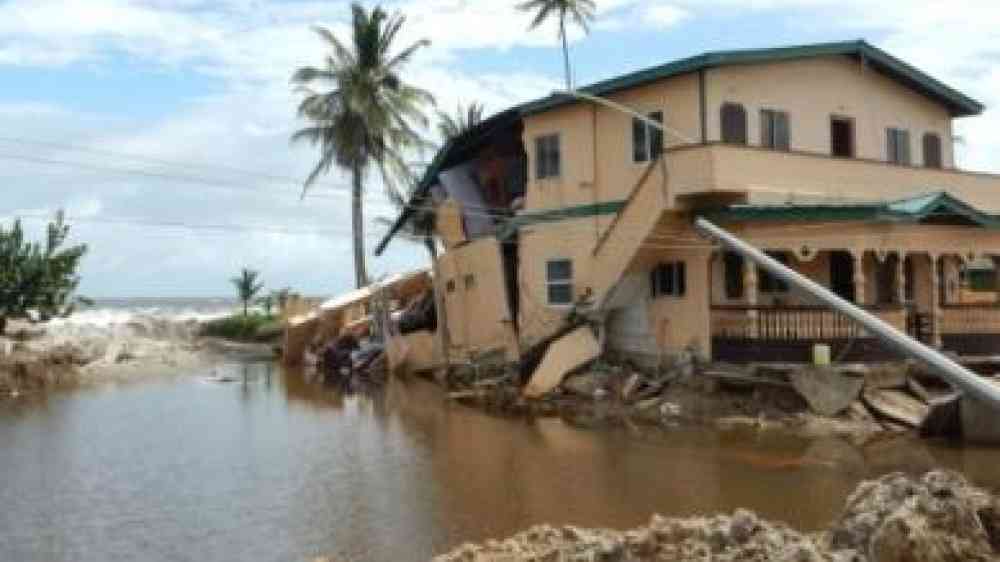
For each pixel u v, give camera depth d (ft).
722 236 32.04
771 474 61.87
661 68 96.07
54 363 131.13
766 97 97.96
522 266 111.45
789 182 89.81
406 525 50.98
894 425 77.05
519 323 110.93
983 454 67.41
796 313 84.43
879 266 98.63
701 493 56.90
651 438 75.61
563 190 107.65
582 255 104.12
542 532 39.93
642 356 97.91
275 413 94.48
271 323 182.50
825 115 102.22
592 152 104.73
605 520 51.29
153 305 446.19
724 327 88.94
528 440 75.97
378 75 173.78
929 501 31.45
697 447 71.46
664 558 33.76
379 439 77.92
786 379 82.84
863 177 94.68
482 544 42.45
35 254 145.59
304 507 55.21
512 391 98.07
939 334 89.15
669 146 96.68
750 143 96.48
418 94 177.27
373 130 171.32
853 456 67.36
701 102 94.68
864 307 83.66
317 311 153.17
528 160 112.27
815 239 86.38
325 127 174.70
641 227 92.63
